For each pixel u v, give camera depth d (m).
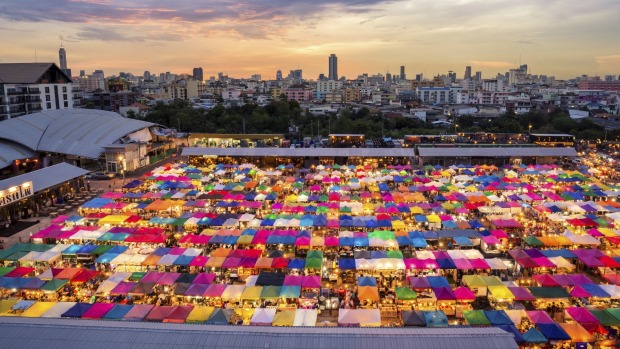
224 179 99.00
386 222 63.84
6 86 146.00
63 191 86.88
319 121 183.38
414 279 45.81
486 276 46.28
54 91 166.50
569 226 66.12
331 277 50.47
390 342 28.73
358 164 116.00
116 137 116.19
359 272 50.56
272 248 57.91
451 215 69.75
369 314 39.41
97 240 58.03
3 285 44.81
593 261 50.22
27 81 155.50
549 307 43.78
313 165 116.25
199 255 52.56
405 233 59.62
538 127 188.00
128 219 66.00
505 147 120.00
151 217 70.31
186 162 121.88
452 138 138.25
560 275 46.00
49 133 116.69
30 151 112.06
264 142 137.25
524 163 116.19
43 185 80.12
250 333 29.47
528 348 36.16
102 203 74.75
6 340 29.28
